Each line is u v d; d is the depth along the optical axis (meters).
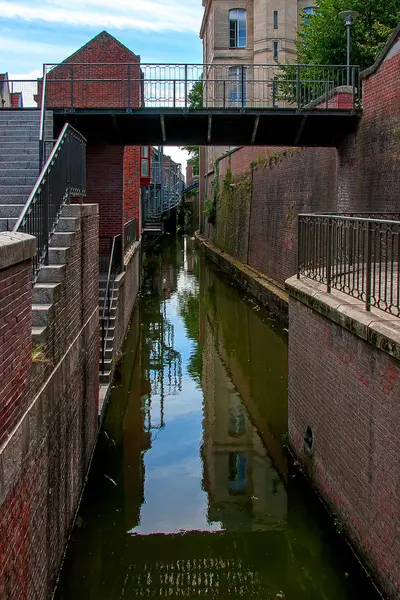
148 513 7.41
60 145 7.90
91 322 8.52
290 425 8.45
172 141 14.98
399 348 4.83
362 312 5.79
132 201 23.22
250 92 40.28
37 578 4.98
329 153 16.20
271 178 22.56
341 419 6.34
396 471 5.06
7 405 4.05
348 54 14.99
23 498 4.48
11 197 9.62
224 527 7.07
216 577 6.16
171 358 14.41
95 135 14.85
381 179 12.72
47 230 6.70
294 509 7.14
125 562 6.48
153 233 35.69
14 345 4.23
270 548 6.60
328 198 16.27
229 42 41.06
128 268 17.42
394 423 5.09
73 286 6.95
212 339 16.08
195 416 10.66
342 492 6.34
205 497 7.77
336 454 6.51
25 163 10.85
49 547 5.52
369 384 5.60
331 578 5.95
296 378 8.08
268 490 7.76
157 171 39.22
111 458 8.93
